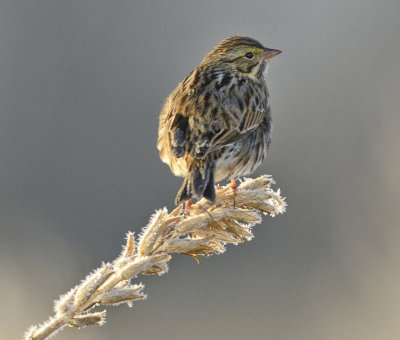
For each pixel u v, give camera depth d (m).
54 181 18.70
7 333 15.07
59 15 22.53
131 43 22.64
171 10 23.52
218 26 24.17
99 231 17.55
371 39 23.34
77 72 21.73
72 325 3.94
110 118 20.77
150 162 18.28
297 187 17.84
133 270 4.10
